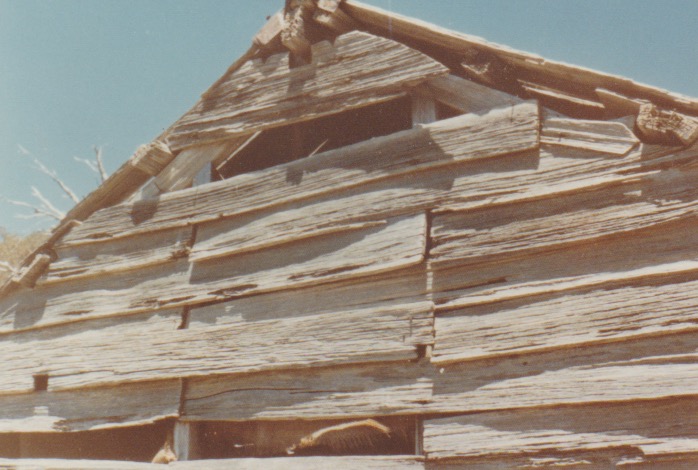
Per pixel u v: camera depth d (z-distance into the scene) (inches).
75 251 281.9
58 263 282.2
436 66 233.9
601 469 182.9
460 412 202.8
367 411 211.8
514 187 215.2
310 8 258.4
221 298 247.8
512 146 218.1
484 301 207.8
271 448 239.1
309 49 262.4
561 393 191.2
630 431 182.2
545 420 191.6
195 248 257.8
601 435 184.7
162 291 258.8
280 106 259.8
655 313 187.8
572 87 227.1
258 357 231.6
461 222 219.5
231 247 251.3
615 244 199.0
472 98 231.6
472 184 221.5
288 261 241.0
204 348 241.8
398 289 221.1
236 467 221.3
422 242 220.1
